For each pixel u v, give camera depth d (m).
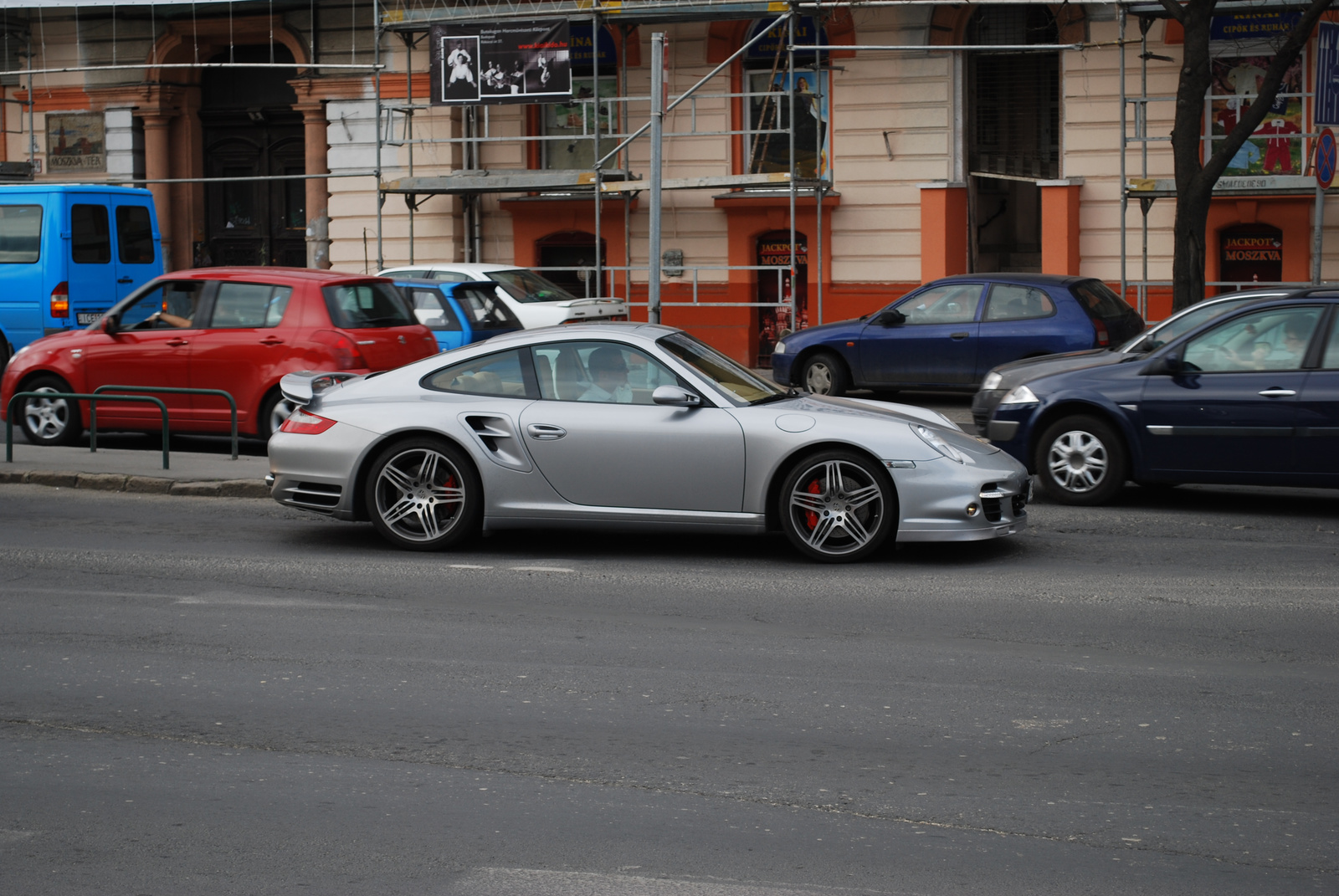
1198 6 16.33
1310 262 20.33
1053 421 11.12
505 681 6.40
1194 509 10.85
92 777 5.24
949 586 8.22
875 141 22.22
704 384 8.97
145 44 25.69
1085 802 4.94
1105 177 21.20
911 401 18.89
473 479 9.09
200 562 8.98
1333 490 11.81
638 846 4.59
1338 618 7.45
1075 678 6.40
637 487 8.87
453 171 24.11
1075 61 21.16
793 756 5.42
